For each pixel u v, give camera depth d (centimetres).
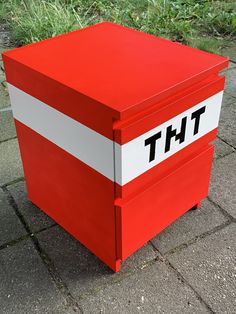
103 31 230
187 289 206
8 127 322
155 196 205
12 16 491
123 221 193
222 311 196
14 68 203
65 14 459
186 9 490
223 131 318
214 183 269
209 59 200
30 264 219
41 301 202
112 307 198
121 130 167
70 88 176
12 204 255
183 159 215
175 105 186
